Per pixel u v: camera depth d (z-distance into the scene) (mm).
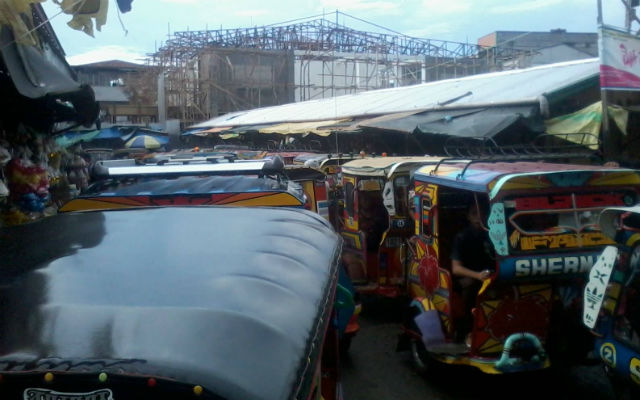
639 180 5117
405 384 6066
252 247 2619
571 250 4934
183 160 7145
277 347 1741
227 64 42094
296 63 44062
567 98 12891
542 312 5180
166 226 2965
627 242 3916
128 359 1507
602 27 9750
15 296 1894
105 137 22891
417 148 16734
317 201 8703
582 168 5449
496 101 13781
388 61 45031
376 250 8875
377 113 19172
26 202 6891
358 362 6719
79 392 1463
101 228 2932
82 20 5285
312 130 19188
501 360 5105
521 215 4984
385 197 8078
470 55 45594
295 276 2408
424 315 5887
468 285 5711
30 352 1537
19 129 8445
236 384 1504
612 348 4016
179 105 43219
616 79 9883
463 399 5684
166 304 1810
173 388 1458
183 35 43656
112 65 50250
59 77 6574
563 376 6191
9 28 5539
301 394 1747
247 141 29844
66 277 2076
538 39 50219
